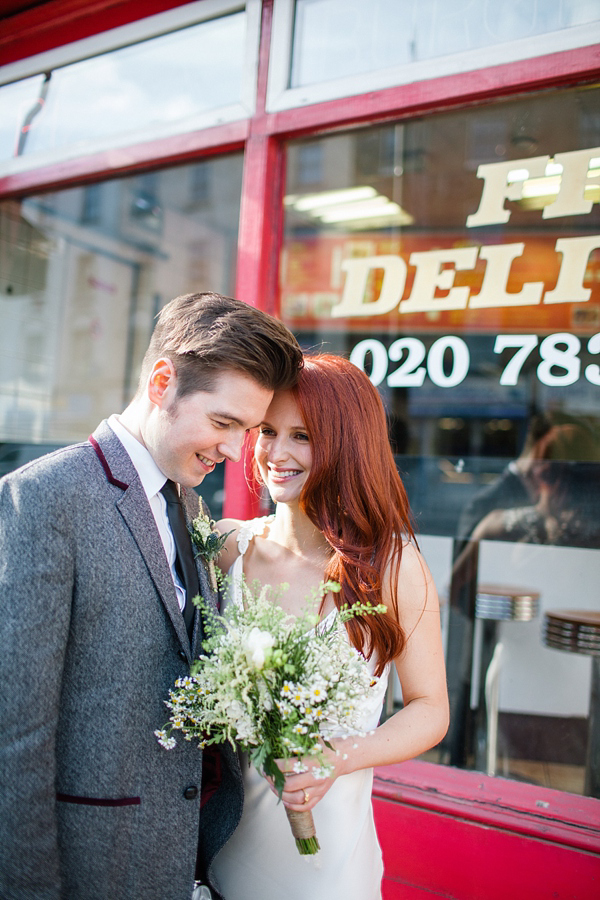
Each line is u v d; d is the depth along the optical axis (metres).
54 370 3.41
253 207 2.07
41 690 0.96
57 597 0.98
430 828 1.68
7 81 2.61
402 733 1.18
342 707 1.01
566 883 1.54
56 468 1.05
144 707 1.07
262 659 0.96
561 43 1.67
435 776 1.76
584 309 1.98
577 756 2.16
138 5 2.29
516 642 2.54
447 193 2.21
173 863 1.10
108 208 3.35
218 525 1.56
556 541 2.08
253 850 1.25
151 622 1.08
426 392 2.26
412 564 1.29
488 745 2.24
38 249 3.25
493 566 2.67
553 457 2.07
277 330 1.15
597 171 1.93
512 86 1.73
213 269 3.98
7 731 0.95
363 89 1.92
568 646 2.30
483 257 2.15
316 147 2.16
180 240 3.83
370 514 1.29
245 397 1.11
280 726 1.00
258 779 1.26
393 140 2.08
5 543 0.99
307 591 1.35
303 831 1.06
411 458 2.27
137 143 2.30
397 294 2.34
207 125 2.17
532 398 2.09
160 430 1.13
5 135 2.64
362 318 2.41
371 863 1.27
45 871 0.97
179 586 1.18
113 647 1.04
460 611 2.37
